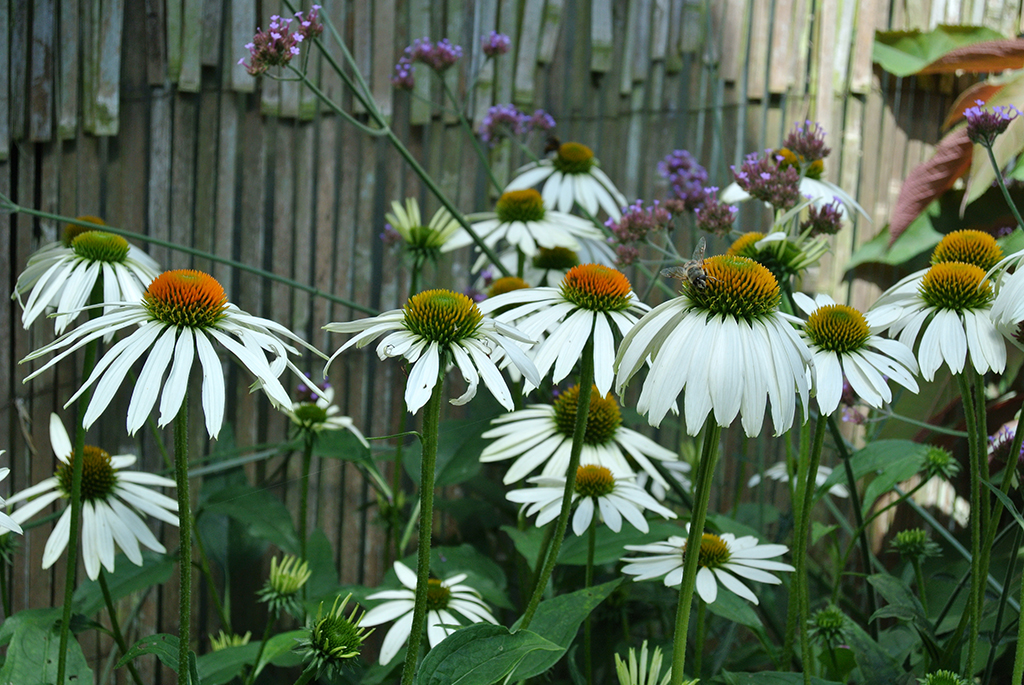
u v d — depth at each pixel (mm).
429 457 493
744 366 490
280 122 948
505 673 489
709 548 624
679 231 1062
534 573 663
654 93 1069
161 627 948
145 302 505
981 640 624
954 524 1032
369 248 997
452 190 1031
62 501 869
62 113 856
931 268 592
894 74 1053
